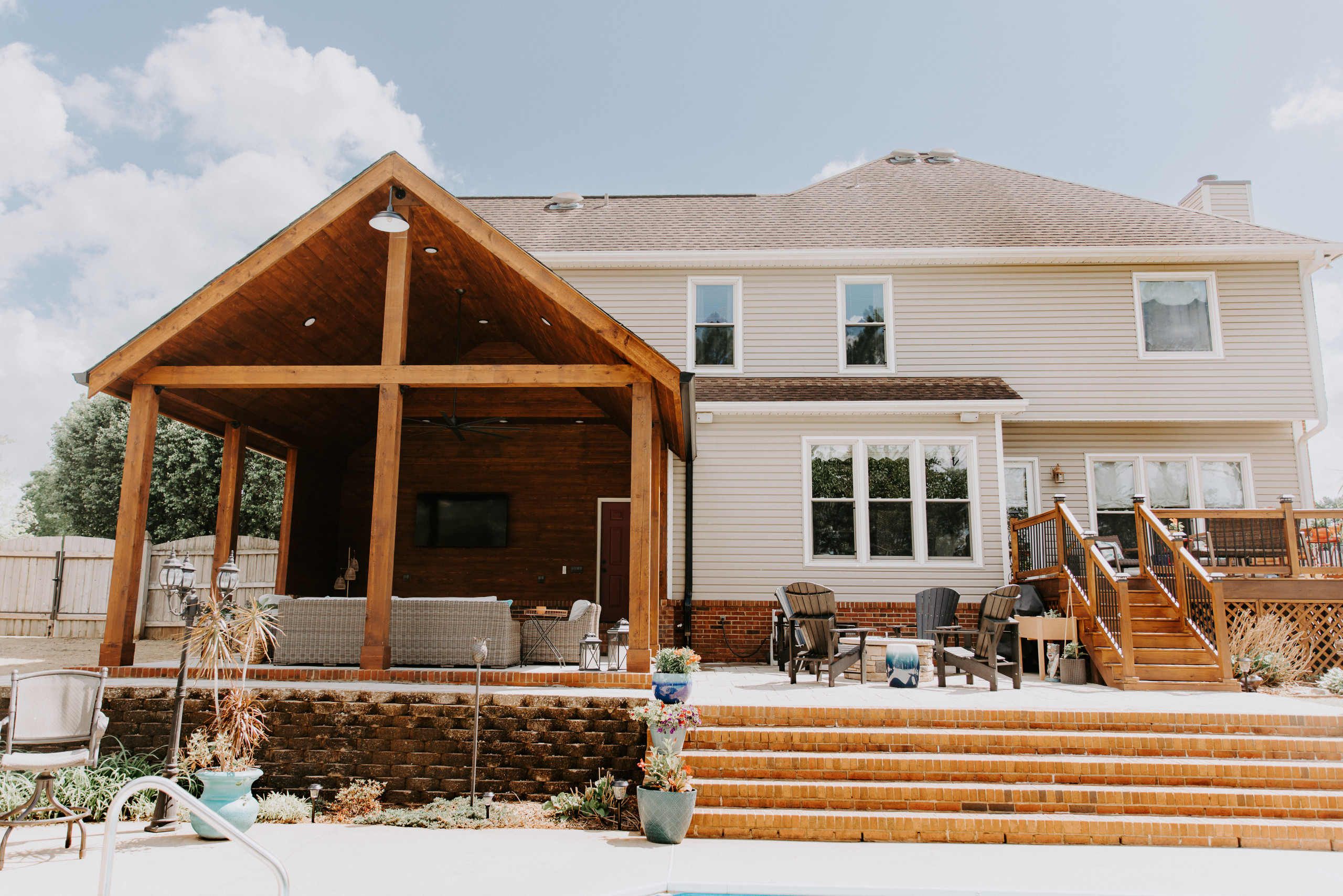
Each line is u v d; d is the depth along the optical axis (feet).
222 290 27.66
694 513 42.57
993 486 41.73
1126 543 46.24
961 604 41.06
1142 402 45.80
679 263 47.37
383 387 28.30
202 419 36.45
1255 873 17.06
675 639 41.68
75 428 84.38
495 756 23.40
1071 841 19.40
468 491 49.37
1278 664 33.63
